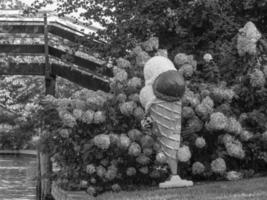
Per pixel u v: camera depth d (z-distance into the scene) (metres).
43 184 16.12
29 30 19.05
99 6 14.27
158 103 8.55
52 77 18.67
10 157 49.34
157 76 8.63
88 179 9.78
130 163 9.62
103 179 9.53
